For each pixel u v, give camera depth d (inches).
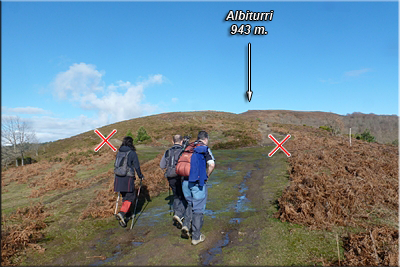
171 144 1011.9
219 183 305.3
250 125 1439.5
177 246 146.6
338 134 1115.9
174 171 165.2
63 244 155.6
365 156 395.9
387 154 437.4
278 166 388.5
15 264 132.3
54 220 195.9
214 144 844.0
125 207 177.6
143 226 181.6
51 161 591.2
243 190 273.4
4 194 300.0
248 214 199.9
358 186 235.3
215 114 2172.7
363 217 181.8
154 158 506.3
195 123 1734.7
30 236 162.7
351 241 142.1
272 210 204.7
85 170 422.3
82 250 147.1
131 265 127.7
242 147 794.8
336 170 311.3
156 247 146.1
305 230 164.2
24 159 1348.4
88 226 183.2
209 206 222.2
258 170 377.7
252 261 128.5
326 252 136.1
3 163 1264.8
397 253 128.0
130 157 179.9
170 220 191.9
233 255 135.0
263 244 147.3
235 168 404.2
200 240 150.6
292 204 197.3
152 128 1577.3
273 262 127.1
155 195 264.4
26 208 216.1
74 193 279.3
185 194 157.0
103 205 222.8
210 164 151.4
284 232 162.4
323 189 225.5
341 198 204.5
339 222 171.5
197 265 125.5
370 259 124.9
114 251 145.3
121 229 177.3
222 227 175.2
